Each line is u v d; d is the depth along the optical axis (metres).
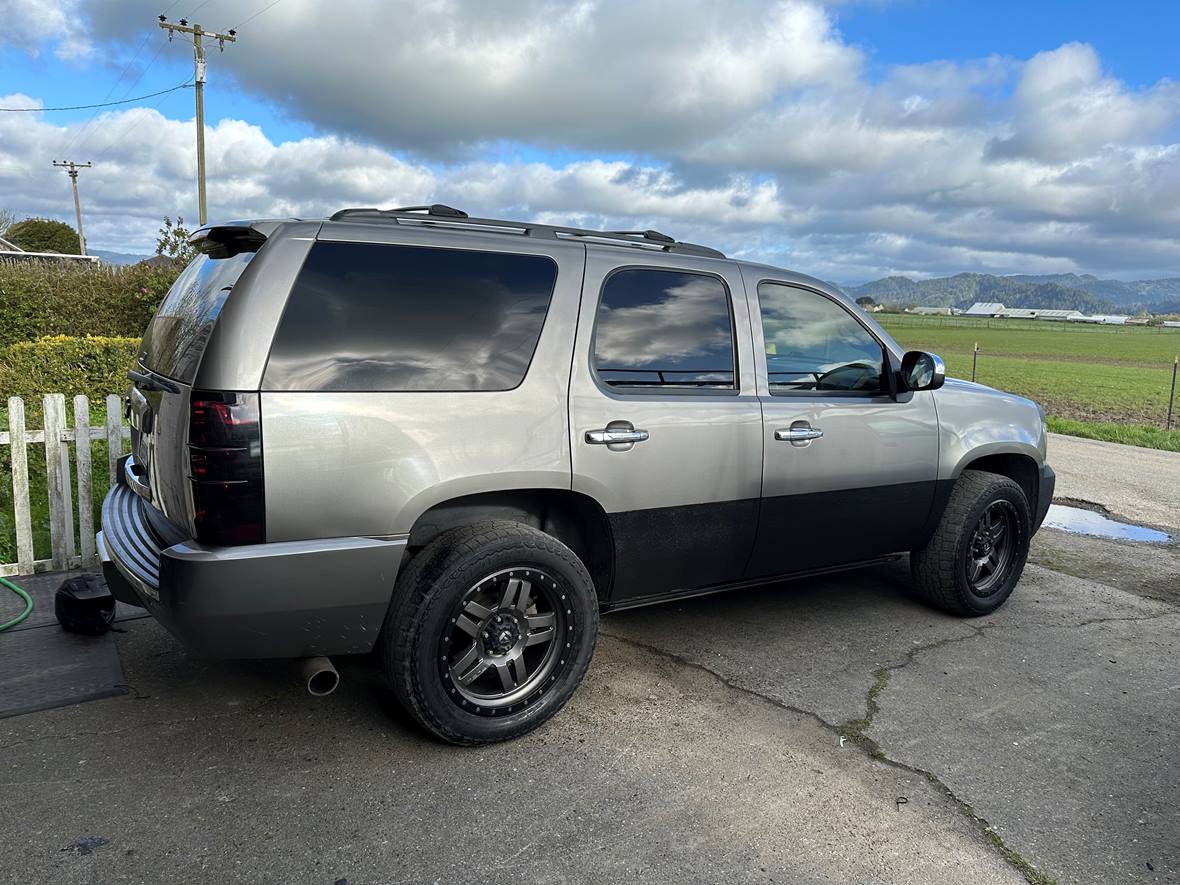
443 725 2.91
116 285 13.65
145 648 3.76
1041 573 5.60
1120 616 4.76
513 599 3.03
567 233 3.48
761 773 2.94
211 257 3.17
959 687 3.71
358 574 2.74
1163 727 3.40
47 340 9.11
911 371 4.10
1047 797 2.87
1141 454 11.96
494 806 2.68
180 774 2.79
